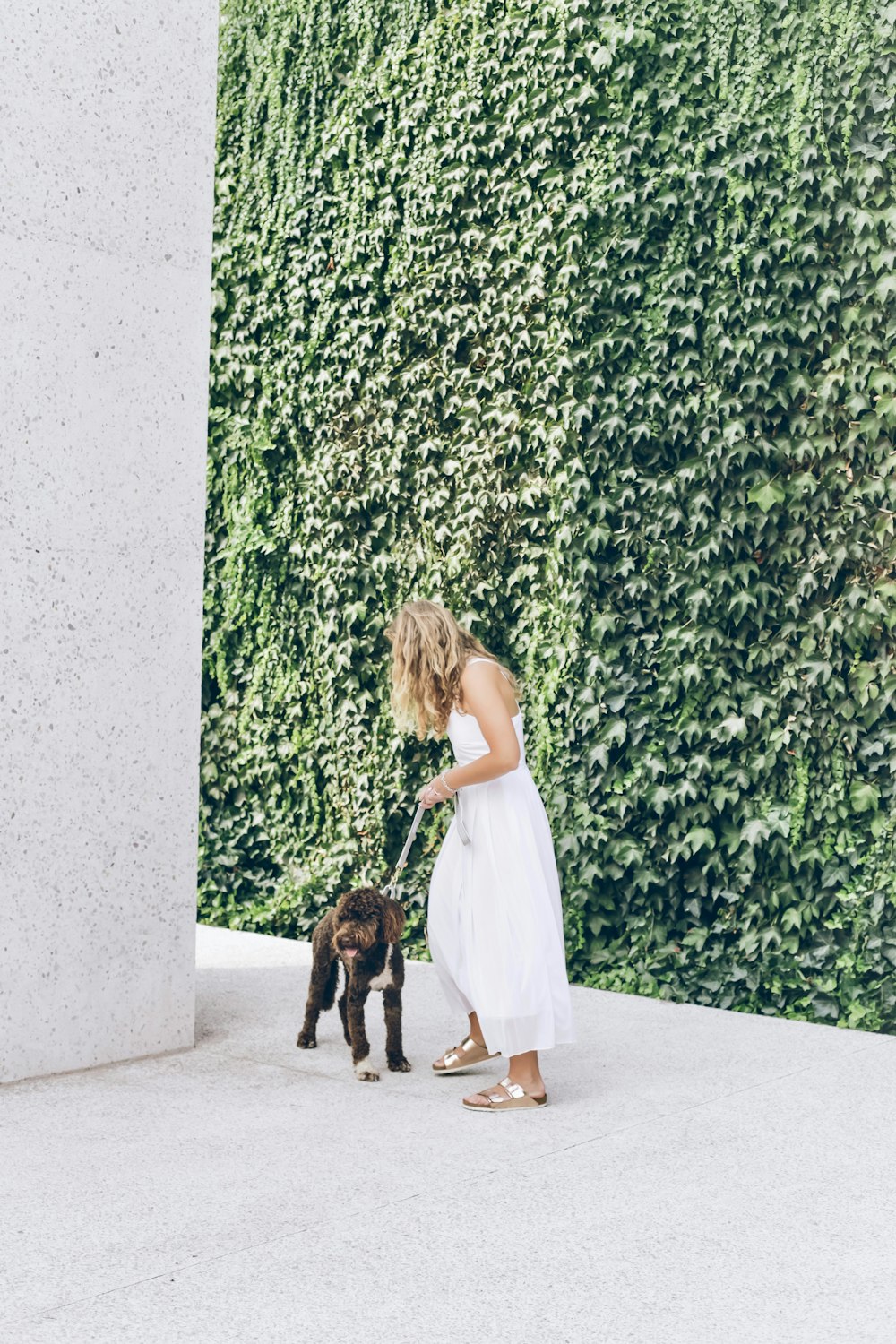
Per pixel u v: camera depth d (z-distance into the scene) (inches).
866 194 214.5
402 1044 198.1
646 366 236.4
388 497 271.7
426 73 266.1
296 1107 166.9
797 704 219.9
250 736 293.7
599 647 241.3
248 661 294.7
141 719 192.2
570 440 244.1
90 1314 108.3
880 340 213.8
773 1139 154.5
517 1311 109.2
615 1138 154.6
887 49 212.8
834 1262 119.2
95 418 185.6
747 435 225.0
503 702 168.1
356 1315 108.3
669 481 232.8
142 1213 130.4
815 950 219.5
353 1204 132.8
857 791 215.3
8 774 176.1
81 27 182.9
